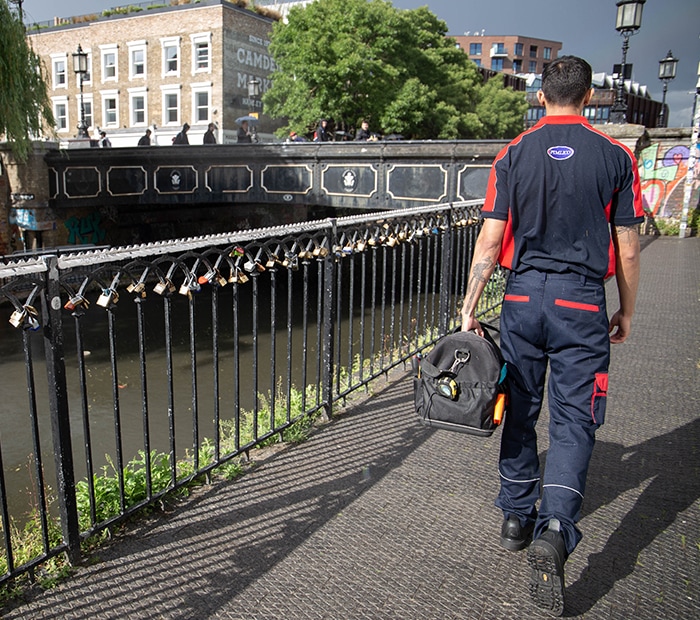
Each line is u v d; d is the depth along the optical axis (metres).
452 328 6.42
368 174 16.12
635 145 14.29
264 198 18.12
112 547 2.83
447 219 5.96
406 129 29.38
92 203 21.56
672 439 3.93
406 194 15.62
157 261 2.97
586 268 2.41
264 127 39.97
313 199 17.23
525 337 2.54
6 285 2.34
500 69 117.12
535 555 2.19
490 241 2.54
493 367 2.47
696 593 2.50
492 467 3.62
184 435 9.56
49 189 22.47
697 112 16.28
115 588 2.54
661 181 17.61
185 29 37.44
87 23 40.59
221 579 2.60
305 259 4.02
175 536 2.92
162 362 13.94
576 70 2.46
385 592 2.52
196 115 38.16
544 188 2.39
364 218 4.54
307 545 2.83
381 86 28.06
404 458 3.72
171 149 19.45
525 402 2.64
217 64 36.88
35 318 2.45
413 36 33.25
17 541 3.00
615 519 3.02
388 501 3.22
